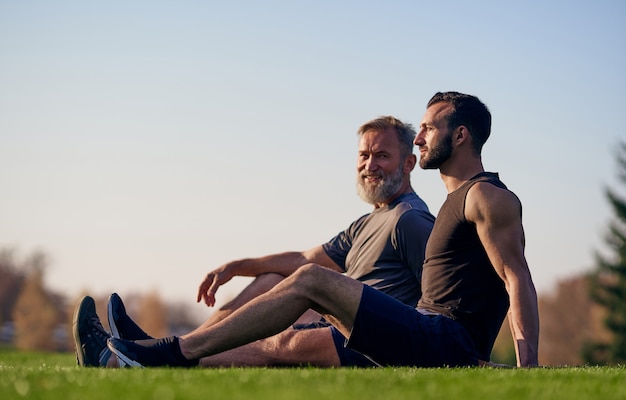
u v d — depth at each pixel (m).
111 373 4.20
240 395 3.13
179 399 3.04
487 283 5.50
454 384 3.66
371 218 7.38
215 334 4.95
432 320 5.35
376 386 3.52
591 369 5.02
